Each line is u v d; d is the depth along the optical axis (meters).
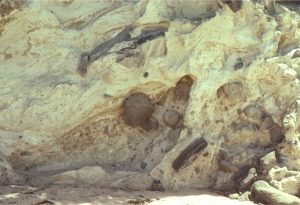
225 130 7.03
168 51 6.95
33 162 6.71
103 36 7.08
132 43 6.99
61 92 6.80
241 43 7.00
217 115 7.02
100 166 6.75
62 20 7.03
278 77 7.01
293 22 7.20
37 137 6.71
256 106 7.06
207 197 6.33
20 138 6.66
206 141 6.85
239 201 6.39
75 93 6.84
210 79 6.94
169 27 6.97
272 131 6.99
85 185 6.54
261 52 6.99
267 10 7.20
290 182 6.62
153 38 6.98
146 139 7.12
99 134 7.00
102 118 7.00
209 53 6.98
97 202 5.67
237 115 7.06
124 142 7.08
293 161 6.75
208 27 6.93
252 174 6.73
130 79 6.92
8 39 6.83
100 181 6.64
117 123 7.07
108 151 7.02
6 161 6.46
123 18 7.12
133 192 6.37
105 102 6.89
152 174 6.73
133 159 7.04
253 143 7.06
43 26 6.91
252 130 7.02
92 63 6.91
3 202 5.39
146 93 7.05
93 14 7.14
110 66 6.89
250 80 7.01
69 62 6.96
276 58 7.02
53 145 6.79
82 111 6.84
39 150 6.74
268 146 7.00
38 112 6.73
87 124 6.94
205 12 7.14
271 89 7.11
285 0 7.49
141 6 7.08
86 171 6.62
